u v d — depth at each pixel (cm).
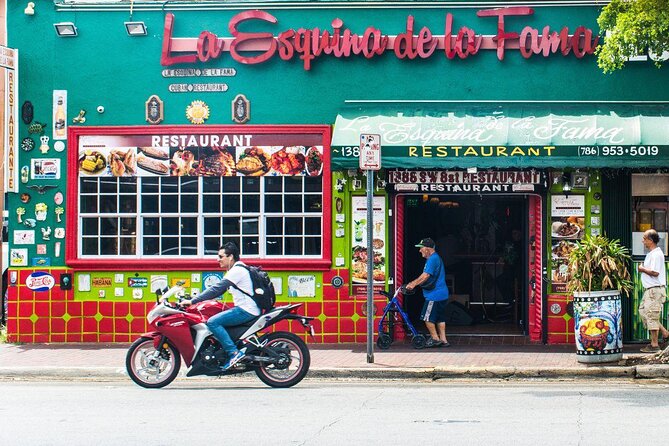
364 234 1541
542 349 1466
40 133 1574
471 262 1711
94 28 1575
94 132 1569
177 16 1570
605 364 1298
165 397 1095
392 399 1077
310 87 1552
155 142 1567
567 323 1515
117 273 1566
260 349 1160
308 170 1549
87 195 1577
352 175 1539
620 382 1242
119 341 1563
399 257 1555
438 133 1462
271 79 1555
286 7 1559
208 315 1172
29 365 1344
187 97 1562
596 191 1516
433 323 1486
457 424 904
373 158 1312
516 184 1512
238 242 1566
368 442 816
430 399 1077
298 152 1552
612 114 1488
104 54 1572
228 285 1145
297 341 1183
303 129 1548
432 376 1279
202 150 1561
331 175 1545
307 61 1542
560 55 1531
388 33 1551
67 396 1107
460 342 1544
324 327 1540
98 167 1570
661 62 1509
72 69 1575
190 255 1570
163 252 1573
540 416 950
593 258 1294
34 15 1577
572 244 1513
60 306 1569
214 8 1565
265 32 1559
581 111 1508
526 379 1270
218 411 985
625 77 1525
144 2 1562
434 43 1533
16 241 1576
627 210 1512
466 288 1716
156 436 845
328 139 1547
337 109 1549
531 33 1521
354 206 1544
